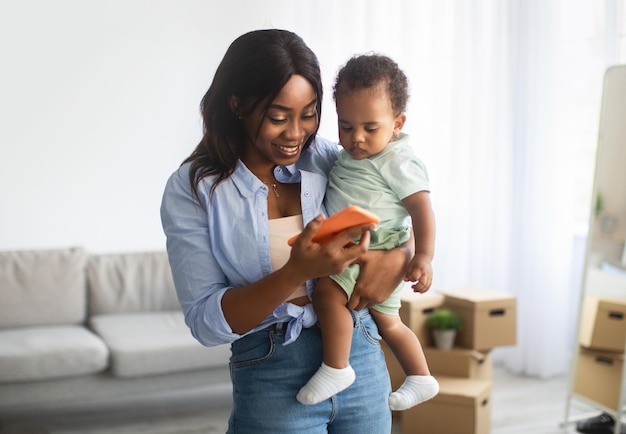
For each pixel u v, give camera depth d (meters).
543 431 3.83
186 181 1.57
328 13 4.71
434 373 3.75
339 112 1.72
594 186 3.84
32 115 4.52
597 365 3.76
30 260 4.20
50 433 3.80
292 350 1.54
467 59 4.82
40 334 3.92
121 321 4.17
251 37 1.47
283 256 1.55
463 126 4.85
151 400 4.29
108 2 4.60
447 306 3.88
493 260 4.89
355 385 1.57
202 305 1.50
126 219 4.75
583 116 4.68
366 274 1.55
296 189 1.64
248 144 1.58
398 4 4.78
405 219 1.72
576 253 4.81
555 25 4.57
